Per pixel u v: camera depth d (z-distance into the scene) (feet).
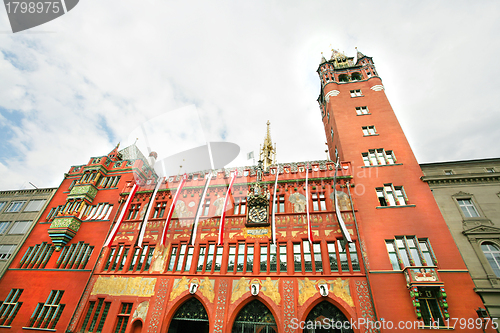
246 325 72.74
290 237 82.64
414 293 65.36
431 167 93.25
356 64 138.51
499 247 71.67
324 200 88.69
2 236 115.55
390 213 81.30
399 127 103.24
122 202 105.09
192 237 82.07
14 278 94.68
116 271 87.56
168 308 76.95
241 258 82.43
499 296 64.13
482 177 83.25
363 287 70.44
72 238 100.94
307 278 74.38
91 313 80.79
